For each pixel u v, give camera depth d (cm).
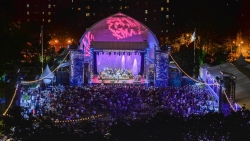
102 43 6291
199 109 3803
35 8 12325
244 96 3594
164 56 5819
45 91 4866
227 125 1942
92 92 4644
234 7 11400
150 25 12238
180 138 1823
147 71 6059
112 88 5044
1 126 2005
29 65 7375
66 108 3709
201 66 6284
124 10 12262
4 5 8269
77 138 1802
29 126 1902
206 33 8856
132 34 6444
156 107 3906
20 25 6894
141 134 1817
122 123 1939
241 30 11050
